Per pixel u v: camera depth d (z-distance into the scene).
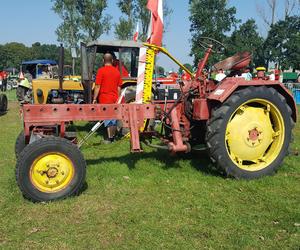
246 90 4.84
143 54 5.32
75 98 9.94
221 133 4.74
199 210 3.96
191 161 5.79
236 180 4.86
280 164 5.09
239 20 31.09
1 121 11.19
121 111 4.67
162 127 5.66
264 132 4.98
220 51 5.62
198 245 3.26
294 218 3.73
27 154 4.05
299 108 14.86
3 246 3.29
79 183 4.28
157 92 6.86
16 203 4.18
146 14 29.08
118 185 4.75
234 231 3.49
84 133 8.13
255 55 32.53
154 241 3.33
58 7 31.44
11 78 37.16
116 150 6.54
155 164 5.65
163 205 4.10
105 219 3.78
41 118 4.39
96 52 9.20
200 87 5.23
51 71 17.77
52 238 3.41
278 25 31.98
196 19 30.53
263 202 4.16
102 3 31.52
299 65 32.09
